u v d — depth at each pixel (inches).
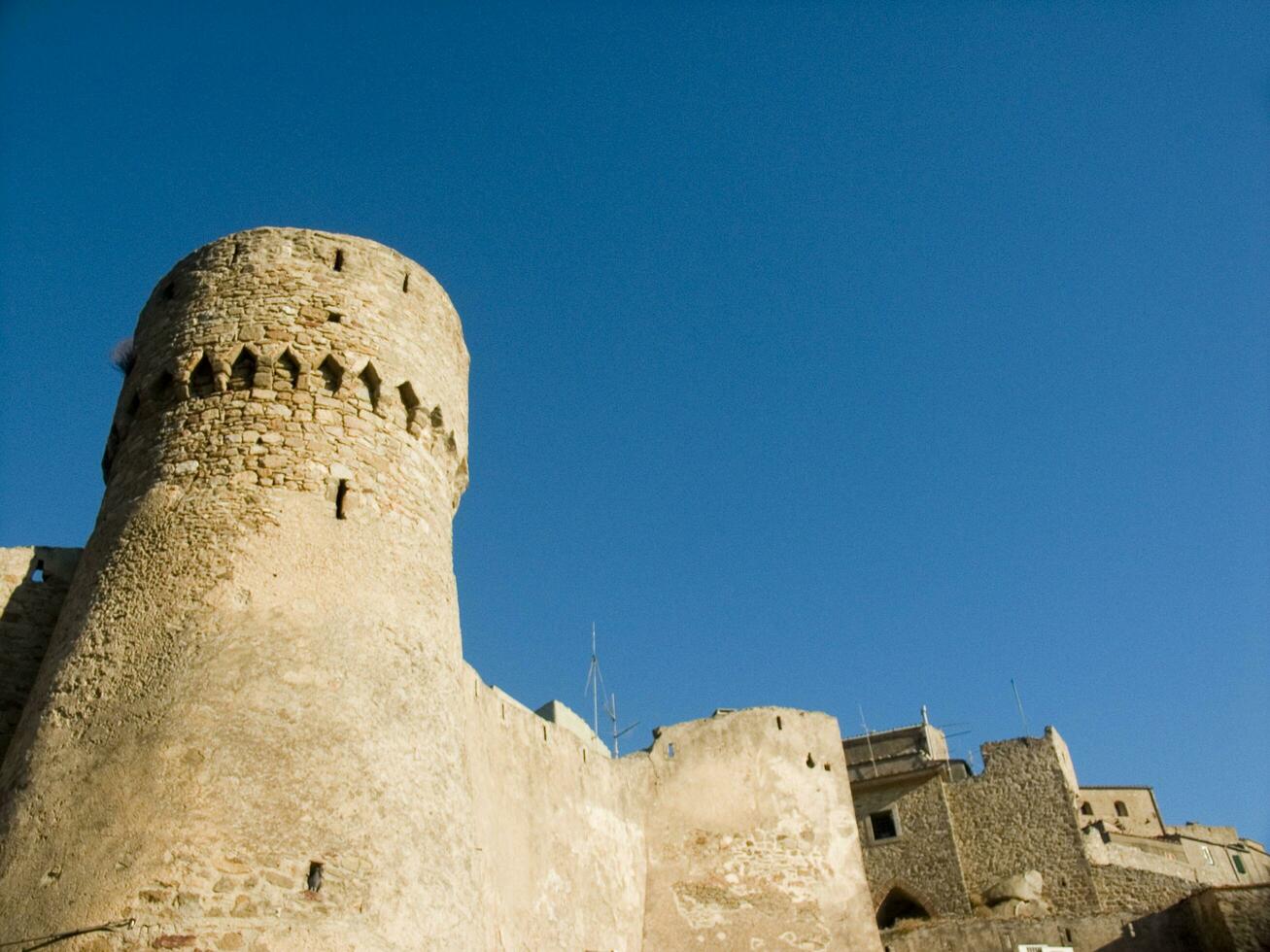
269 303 782.5
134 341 826.2
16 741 644.1
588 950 1077.8
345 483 720.3
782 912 1243.2
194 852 552.7
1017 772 1982.0
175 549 672.4
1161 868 1918.1
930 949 1397.6
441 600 736.3
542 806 1091.3
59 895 540.4
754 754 1357.0
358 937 561.3
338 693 635.5
